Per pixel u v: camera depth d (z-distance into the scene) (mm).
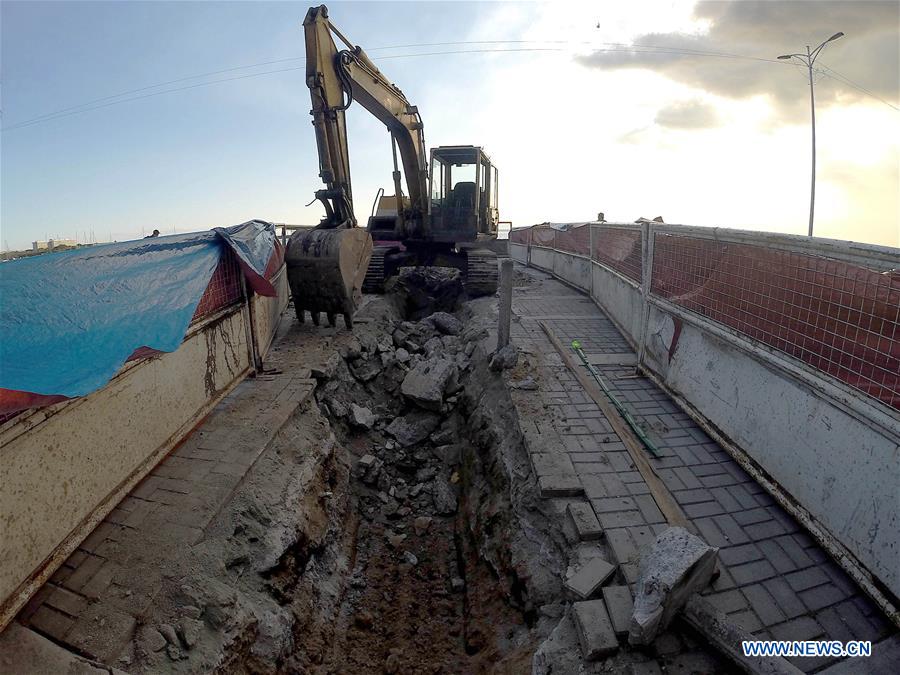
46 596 3309
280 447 5363
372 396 8242
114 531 3869
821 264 3773
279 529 4500
